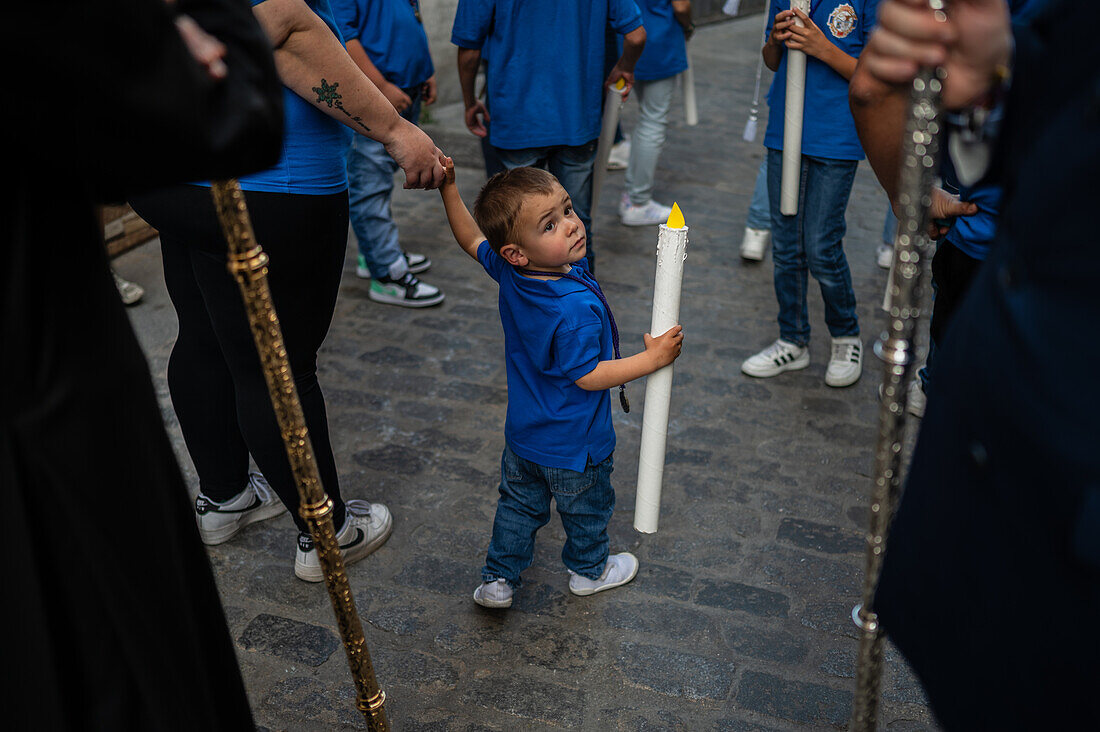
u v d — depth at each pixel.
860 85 1.31
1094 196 0.88
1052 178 0.93
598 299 2.31
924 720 2.26
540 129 3.95
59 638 1.03
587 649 2.48
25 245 0.95
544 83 3.89
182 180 0.99
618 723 2.26
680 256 2.20
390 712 2.29
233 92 1.01
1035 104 1.04
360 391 3.73
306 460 1.53
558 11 3.77
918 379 3.56
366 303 4.49
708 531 2.95
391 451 3.34
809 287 4.79
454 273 4.82
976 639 1.06
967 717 1.09
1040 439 0.94
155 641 1.12
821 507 3.07
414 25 4.18
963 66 1.14
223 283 2.24
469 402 3.67
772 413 3.62
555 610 2.62
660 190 6.14
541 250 2.17
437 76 7.80
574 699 2.33
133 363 1.08
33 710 1.03
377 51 4.09
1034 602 0.98
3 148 0.91
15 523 0.98
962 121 1.18
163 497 1.12
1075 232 0.90
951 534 1.09
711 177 6.44
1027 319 0.96
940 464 1.12
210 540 2.86
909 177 1.09
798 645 2.50
